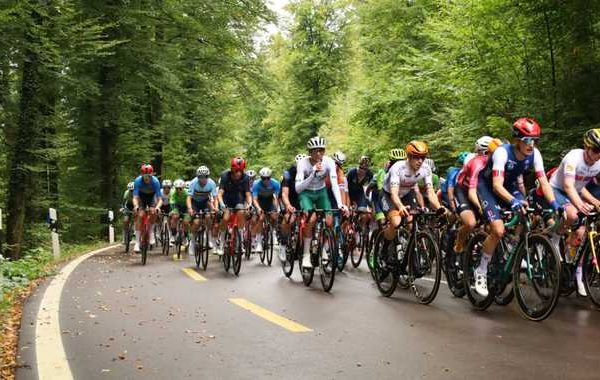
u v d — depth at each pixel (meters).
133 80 16.94
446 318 5.50
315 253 7.48
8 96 12.66
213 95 22.66
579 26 9.54
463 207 6.20
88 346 4.51
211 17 18.97
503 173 5.66
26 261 10.27
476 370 3.82
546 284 5.19
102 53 13.24
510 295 5.90
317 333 4.88
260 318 5.50
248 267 10.12
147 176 11.51
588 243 5.90
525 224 5.43
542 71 10.38
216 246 10.73
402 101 15.88
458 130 11.80
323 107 35.94
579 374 3.72
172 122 20.75
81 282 8.08
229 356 4.20
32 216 14.99
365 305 6.21
